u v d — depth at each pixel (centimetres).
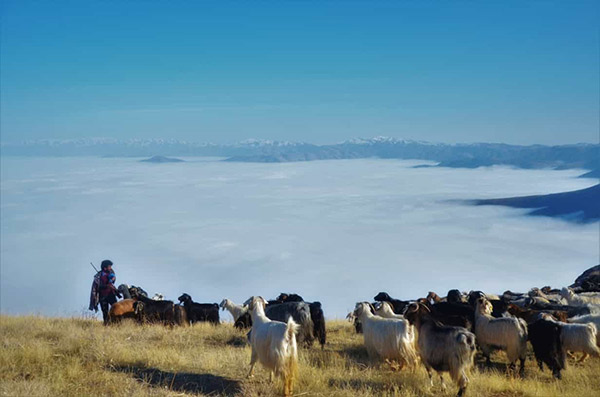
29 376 1044
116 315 1770
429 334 1047
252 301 1084
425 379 1068
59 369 1078
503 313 1445
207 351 1289
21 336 1417
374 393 1002
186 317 1845
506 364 1270
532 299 1580
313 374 1068
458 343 994
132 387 1004
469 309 1384
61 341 1338
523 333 1179
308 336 1388
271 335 1000
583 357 1256
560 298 1836
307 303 1416
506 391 1030
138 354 1211
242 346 1401
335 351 1373
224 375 1090
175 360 1173
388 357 1176
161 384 1034
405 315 1159
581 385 1073
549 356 1151
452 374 1004
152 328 1631
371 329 1205
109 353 1202
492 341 1222
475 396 994
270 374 1037
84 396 942
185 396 971
